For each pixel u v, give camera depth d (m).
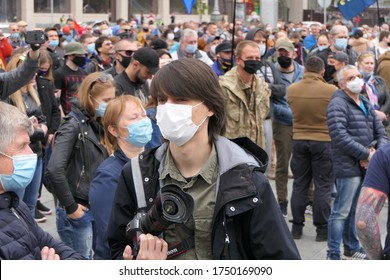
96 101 7.38
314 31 25.55
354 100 9.80
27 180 4.77
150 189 4.27
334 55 13.60
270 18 30.66
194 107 4.09
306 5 76.31
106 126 6.47
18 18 59.75
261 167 4.14
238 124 9.98
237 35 25.02
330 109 9.77
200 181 4.17
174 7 71.69
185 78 4.07
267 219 4.07
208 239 4.13
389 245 5.41
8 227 4.67
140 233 4.08
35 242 4.84
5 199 4.73
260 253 4.09
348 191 9.76
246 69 9.88
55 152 7.30
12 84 8.74
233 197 4.00
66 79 14.04
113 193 6.00
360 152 9.56
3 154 4.70
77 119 7.42
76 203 7.35
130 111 6.38
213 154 4.18
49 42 18.28
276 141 12.55
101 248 6.00
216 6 52.50
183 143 4.14
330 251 9.97
